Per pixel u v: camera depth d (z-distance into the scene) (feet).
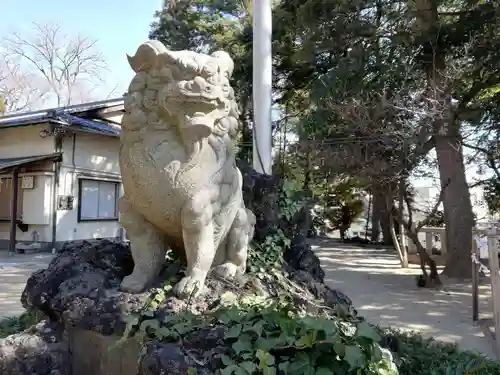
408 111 21.86
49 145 35.91
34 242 35.42
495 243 13.74
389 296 21.38
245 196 10.53
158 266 7.71
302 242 11.24
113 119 41.52
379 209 51.49
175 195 7.08
